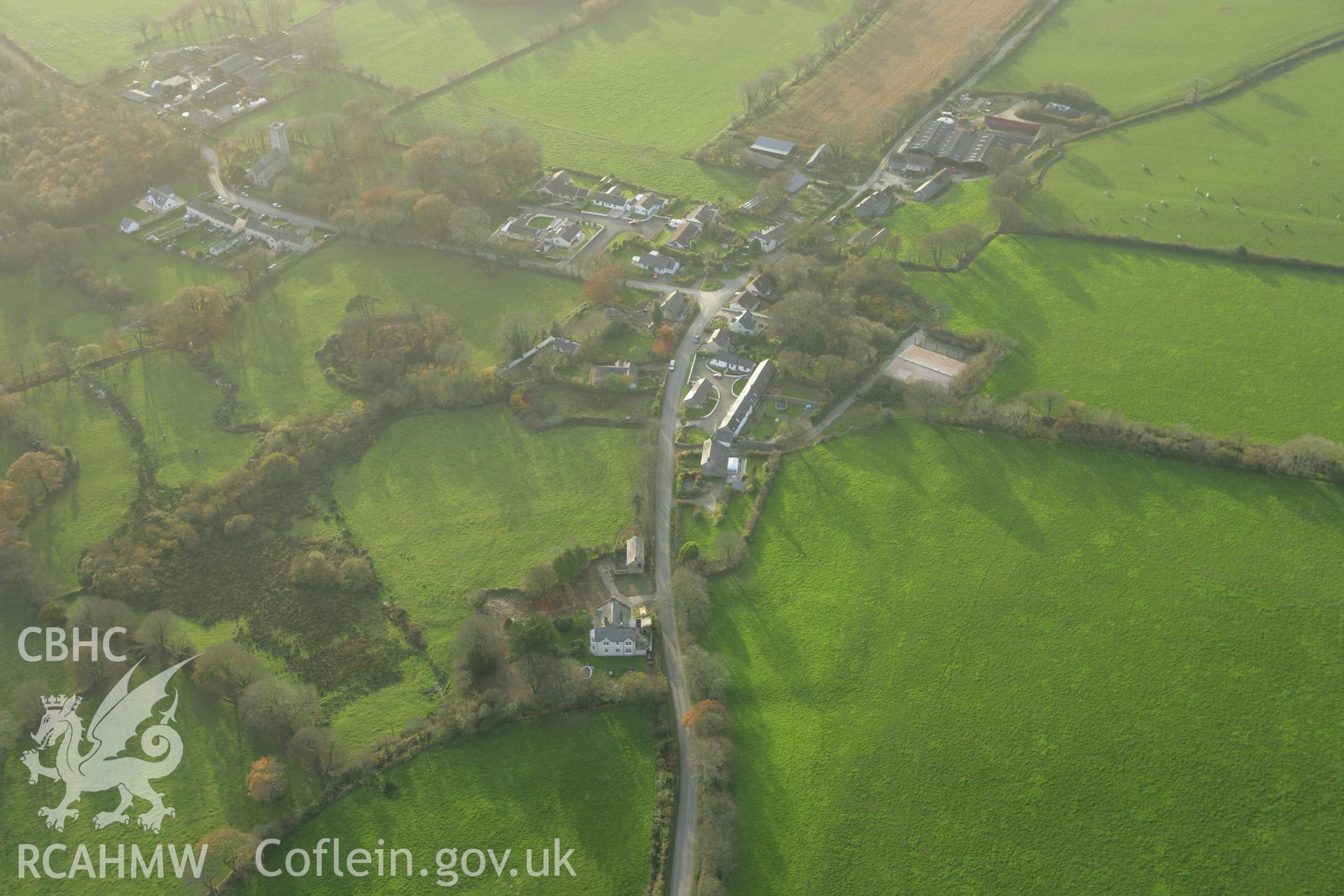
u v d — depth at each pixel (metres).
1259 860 177.50
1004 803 189.50
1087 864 179.50
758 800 193.12
